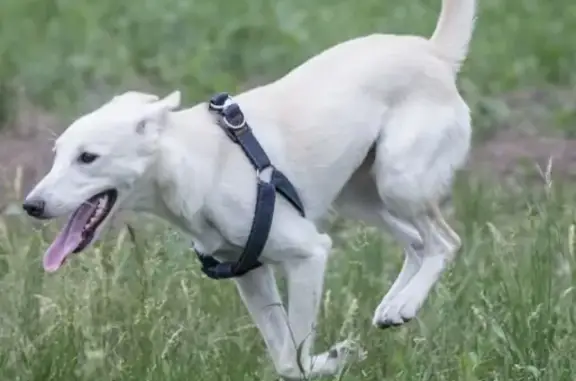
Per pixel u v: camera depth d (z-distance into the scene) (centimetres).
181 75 2039
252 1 2359
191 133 962
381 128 1025
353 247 1262
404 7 2347
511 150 1739
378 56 1034
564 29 2233
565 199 1462
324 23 2255
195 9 2311
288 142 993
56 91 1964
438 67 1052
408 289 1048
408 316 1038
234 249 989
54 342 1038
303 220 993
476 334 1066
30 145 1759
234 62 2117
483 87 1973
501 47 2127
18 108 1866
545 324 1037
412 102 1034
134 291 1098
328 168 1004
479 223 1375
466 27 1083
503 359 1020
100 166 932
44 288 1130
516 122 1831
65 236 935
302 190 997
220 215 964
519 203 1459
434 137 1030
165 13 2286
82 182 932
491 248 1225
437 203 1048
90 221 940
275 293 1021
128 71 2056
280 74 2086
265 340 1018
